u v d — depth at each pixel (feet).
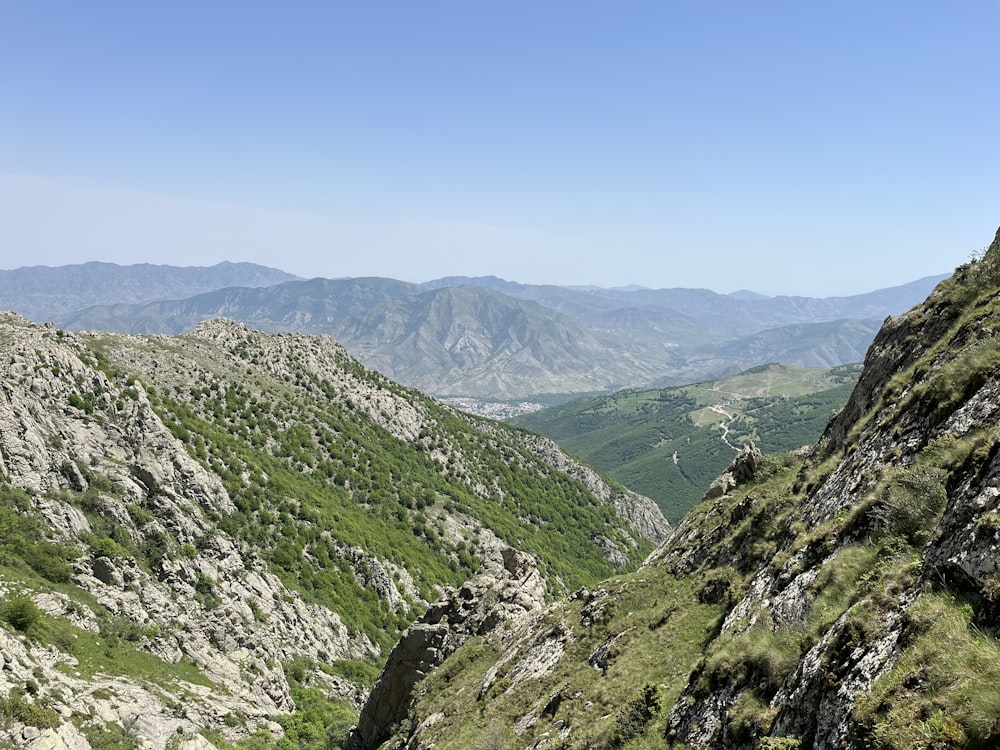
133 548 265.54
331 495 507.30
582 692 96.63
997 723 30.71
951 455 54.19
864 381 109.40
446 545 542.16
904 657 39.50
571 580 552.41
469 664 161.58
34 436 268.82
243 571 318.65
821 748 42.24
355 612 385.29
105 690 167.53
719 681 62.54
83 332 511.40
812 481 99.04
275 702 245.04
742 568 98.63
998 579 37.22
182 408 456.45
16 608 174.09
